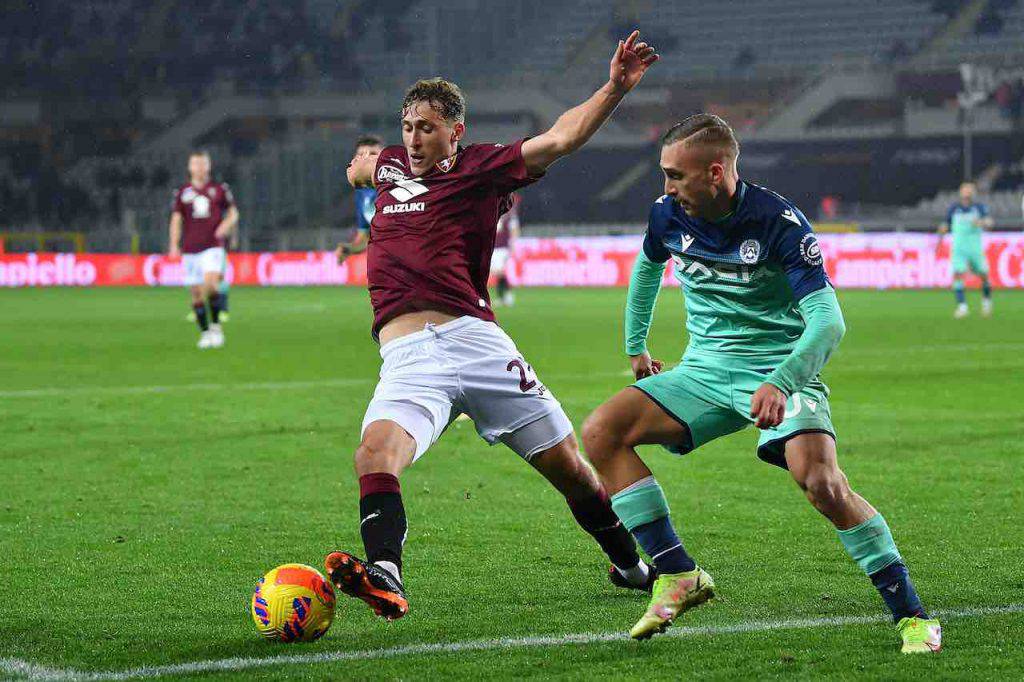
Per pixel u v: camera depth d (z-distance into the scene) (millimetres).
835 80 74312
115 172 78875
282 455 15430
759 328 8172
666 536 7887
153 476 13992
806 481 7629
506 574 9594
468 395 8141
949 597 8742
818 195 74250
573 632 8000
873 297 50250
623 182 77750
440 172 8289
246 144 81438
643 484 8008
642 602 8766
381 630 8062
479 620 8297
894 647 7582
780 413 7285
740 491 12984
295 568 7875
